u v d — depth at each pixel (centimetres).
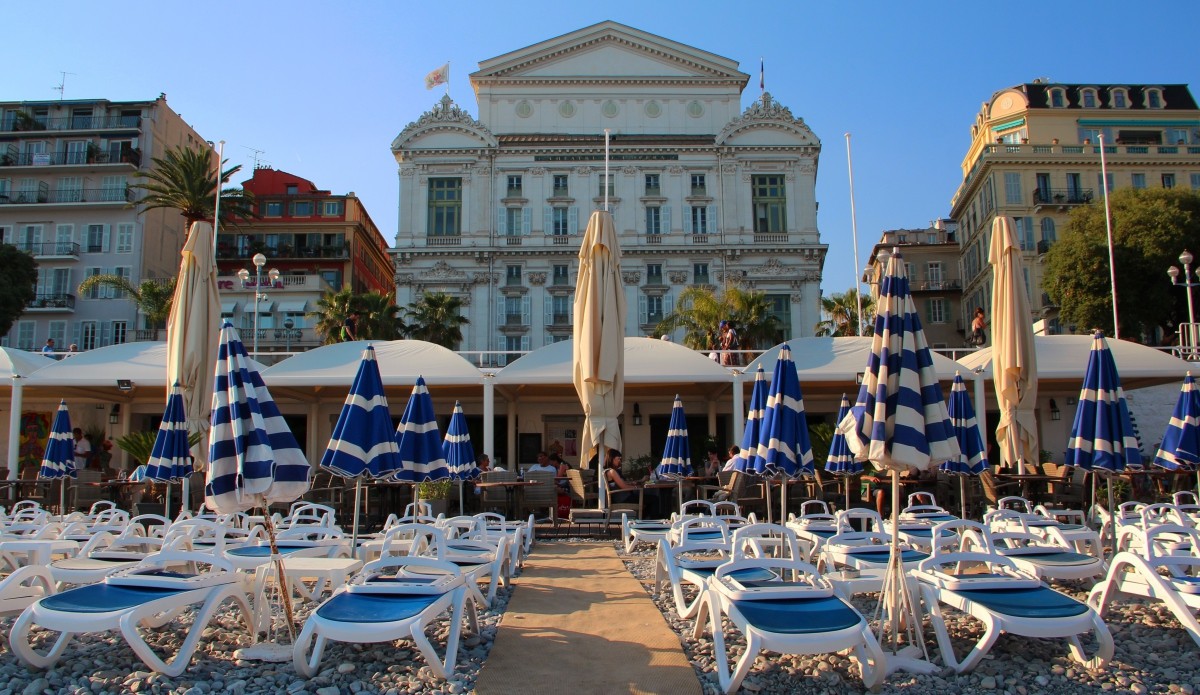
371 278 6638
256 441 599
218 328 1425
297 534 952
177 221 5872
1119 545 925
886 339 600
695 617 750
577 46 5709
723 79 5703
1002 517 1062
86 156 5406
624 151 5525
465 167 5497
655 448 2848
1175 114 5719
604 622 741
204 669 612
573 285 5381
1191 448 1126
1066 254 4284
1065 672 598
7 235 5328
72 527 1059
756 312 3756
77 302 5247
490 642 678
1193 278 4075
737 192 5484
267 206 5975
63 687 572
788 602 590
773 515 1546
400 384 1952
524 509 1574
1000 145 5438
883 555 814
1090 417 951
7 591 680
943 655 605
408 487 1612
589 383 1373
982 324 2612
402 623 567
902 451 576
